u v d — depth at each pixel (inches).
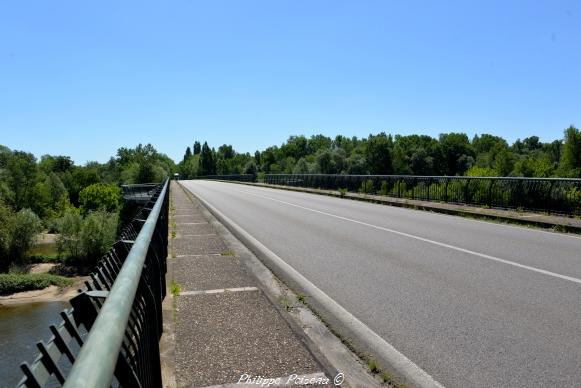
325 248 422.6
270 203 980.6
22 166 3531.0
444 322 218.1
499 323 214.8
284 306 245.8
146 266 165.3
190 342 184.4
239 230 551.8
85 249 1993.1
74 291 1550.2
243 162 7150.6
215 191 1599.4
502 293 262.5
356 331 209.8
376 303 250.7
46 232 3088.1
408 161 4621.1
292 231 539.2
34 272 1898.4
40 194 3563.0
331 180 1293.1
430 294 264.5
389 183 974.4
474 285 281.3
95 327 64.2
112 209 3639.3
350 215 701.3
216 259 347.6
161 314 193.6
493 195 671.8
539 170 3053.6
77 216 2059.5
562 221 520.7
